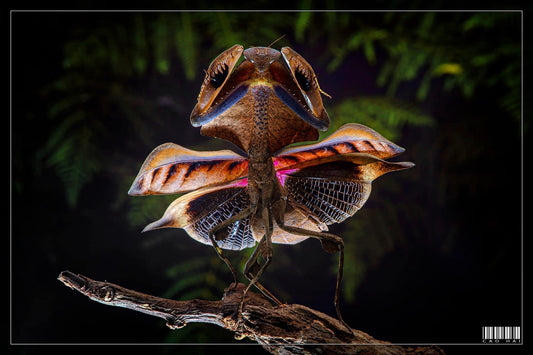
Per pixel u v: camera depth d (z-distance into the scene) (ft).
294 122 4.20
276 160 4.23
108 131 4.59
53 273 4.69
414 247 4.83
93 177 4.70
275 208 4.20
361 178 4.23
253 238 4.27
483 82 4.58
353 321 4.81
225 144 4.55
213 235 4.21
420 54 4.51
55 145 4.55
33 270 4.64
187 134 4.84
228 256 4.56
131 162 4.64
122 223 4.82
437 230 4.89
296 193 4.25
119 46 4.52
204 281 4.55
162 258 4.78
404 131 4.89
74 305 4.67
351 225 4.58
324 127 4.16
